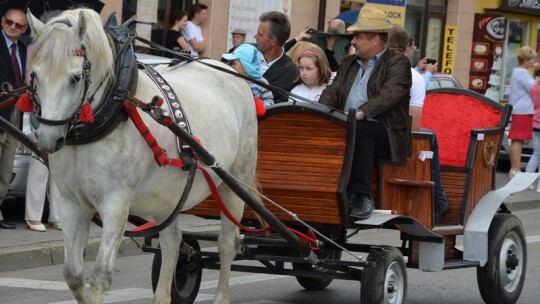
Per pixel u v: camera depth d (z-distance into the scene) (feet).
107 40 30.27
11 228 53.83
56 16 29.94
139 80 32.22
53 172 31.27
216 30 90.43
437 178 42.57
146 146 31.50
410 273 51.19
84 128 29.99
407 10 120.47
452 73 125.49
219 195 35.81
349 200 38.65
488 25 127.03
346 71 41.32
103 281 30.35
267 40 48.08
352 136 37.27
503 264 43.32
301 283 45.85
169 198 33.32
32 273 47.60
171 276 36.76
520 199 81.00
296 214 38.50
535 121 86.22
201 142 34.65
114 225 30.71
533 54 85.71
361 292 37.42
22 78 53.06
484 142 44.21
